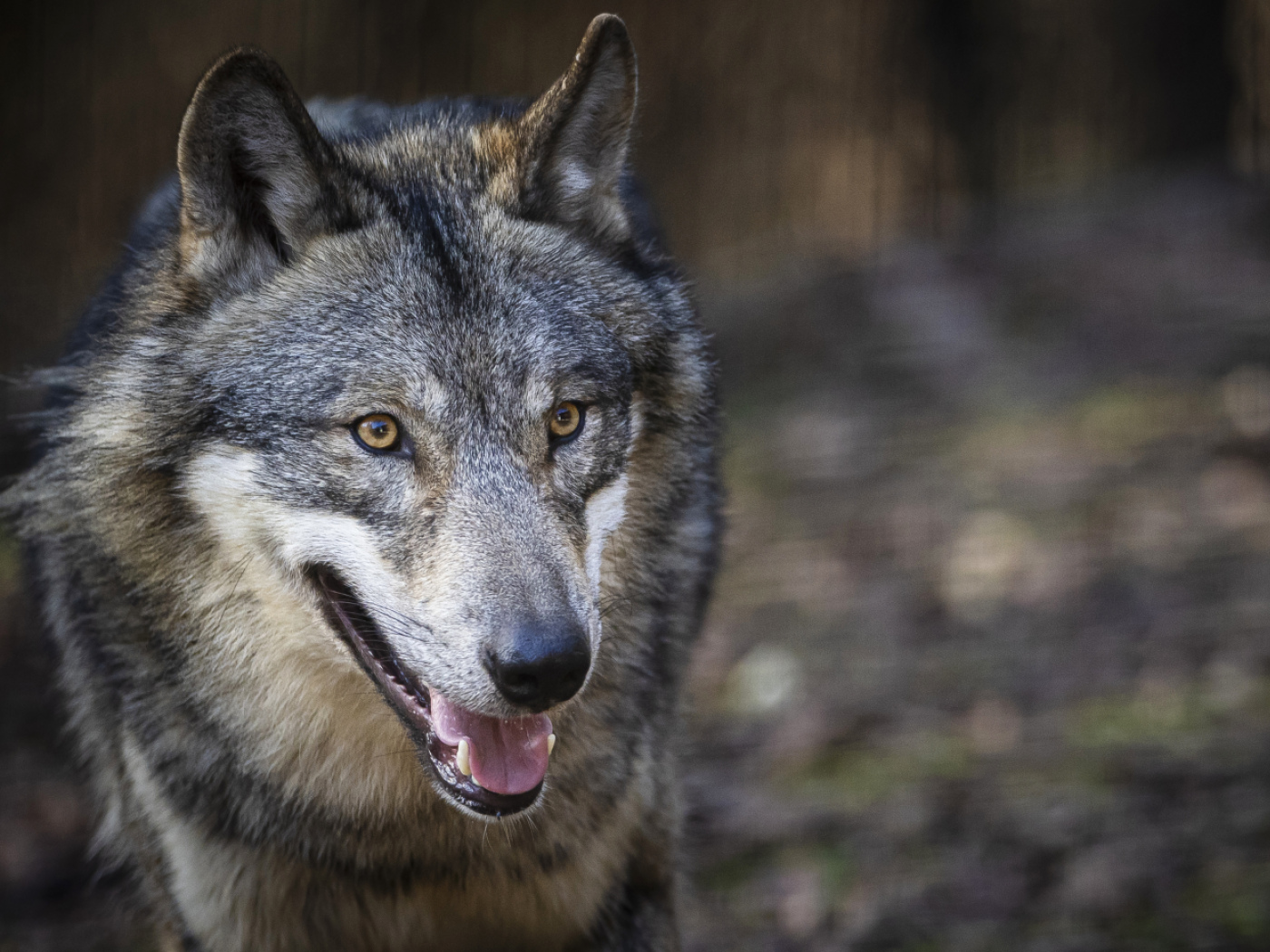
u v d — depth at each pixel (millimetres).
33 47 25234
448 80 28625
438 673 5965
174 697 6719
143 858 7309
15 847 10867
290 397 6312
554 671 5754
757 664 13047
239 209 6551
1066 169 27141
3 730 12289
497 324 6434
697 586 7969
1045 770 10664
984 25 27438
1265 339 17000
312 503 6312
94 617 6895
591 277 6957
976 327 19234
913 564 14234
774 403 18719
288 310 6477
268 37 27844
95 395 6758
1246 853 9352
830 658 12883
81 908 10336
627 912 7602
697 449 7406
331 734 6777
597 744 7016
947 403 17625
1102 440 15734
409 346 6309
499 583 5906
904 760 11188
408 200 6832
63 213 24922
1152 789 10164
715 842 10586
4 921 10125
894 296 20469
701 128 29656
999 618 12984
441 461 6242
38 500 7195
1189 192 22953
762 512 15922
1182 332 17812
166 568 6602
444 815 6898
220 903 6973
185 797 6812
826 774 11227
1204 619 12234
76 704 7809
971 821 10250
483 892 7129
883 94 28828
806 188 29125
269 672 6641
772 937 9539
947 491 15492
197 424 6449
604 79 7020
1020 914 9305
